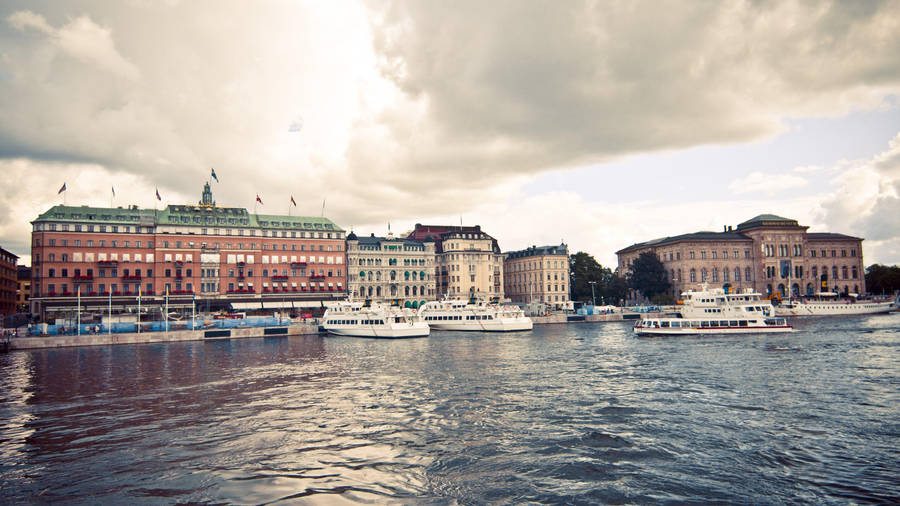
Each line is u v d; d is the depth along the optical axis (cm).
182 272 12256
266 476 2438
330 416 3484
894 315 13700
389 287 14975
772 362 5488
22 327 10100
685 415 3394
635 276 17600
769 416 3331
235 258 12800
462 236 16138
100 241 11644
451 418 3397
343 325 9950
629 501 2148
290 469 2527
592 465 2538
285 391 4347
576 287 16925
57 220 11281
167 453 2772
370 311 9688
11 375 5478
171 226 12225
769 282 17462
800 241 17775
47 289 11125
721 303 9256
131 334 9119
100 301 11475
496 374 5025
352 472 2481
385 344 8338
